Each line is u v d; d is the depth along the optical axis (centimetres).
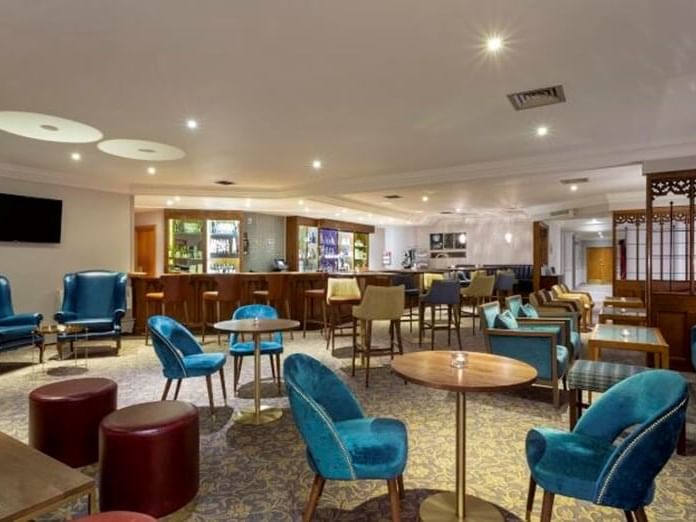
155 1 229
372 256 1458
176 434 231
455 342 679
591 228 1364
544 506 192
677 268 880
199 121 426
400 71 315
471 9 237
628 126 444
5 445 208
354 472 198
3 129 452
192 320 769
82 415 286
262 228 1098
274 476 270
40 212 652
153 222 1019
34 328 533
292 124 437
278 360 450
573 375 313
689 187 498
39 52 285
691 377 496
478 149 535
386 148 530
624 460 171
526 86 342
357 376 491
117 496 224
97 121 426
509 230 1293
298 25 253
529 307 547
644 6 234
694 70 312
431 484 262
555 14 242
